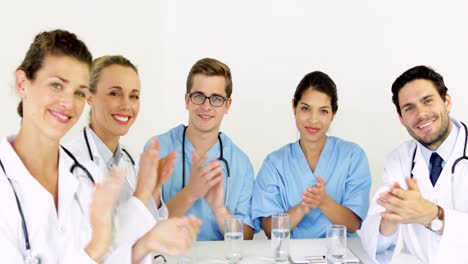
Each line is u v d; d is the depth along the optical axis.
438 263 1.29
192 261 1.34
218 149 1.74
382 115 2.50
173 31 2.56
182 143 1.73
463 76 2.46
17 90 0.90
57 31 0.92
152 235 1.02
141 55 2.53
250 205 1.78
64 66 0.89
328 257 1.33
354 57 2.49
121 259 1.03
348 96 2.50
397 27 2.46
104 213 0.91
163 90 2.60
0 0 2.06
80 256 0.90
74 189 0.99
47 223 0.92
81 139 1.38
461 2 2.43
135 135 2.59
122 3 2.45
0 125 2.06
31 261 0.89
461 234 1.25
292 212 1.70
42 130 0.90
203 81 1.62
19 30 2.11
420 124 1.42
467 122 2.46
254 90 2.54
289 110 2.54
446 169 1.44
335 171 1.78
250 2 2.51
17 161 0.91
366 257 1.43
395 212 1.25
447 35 2.45
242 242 1.50
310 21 2.49
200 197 1.57
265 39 2.52
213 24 2.54
